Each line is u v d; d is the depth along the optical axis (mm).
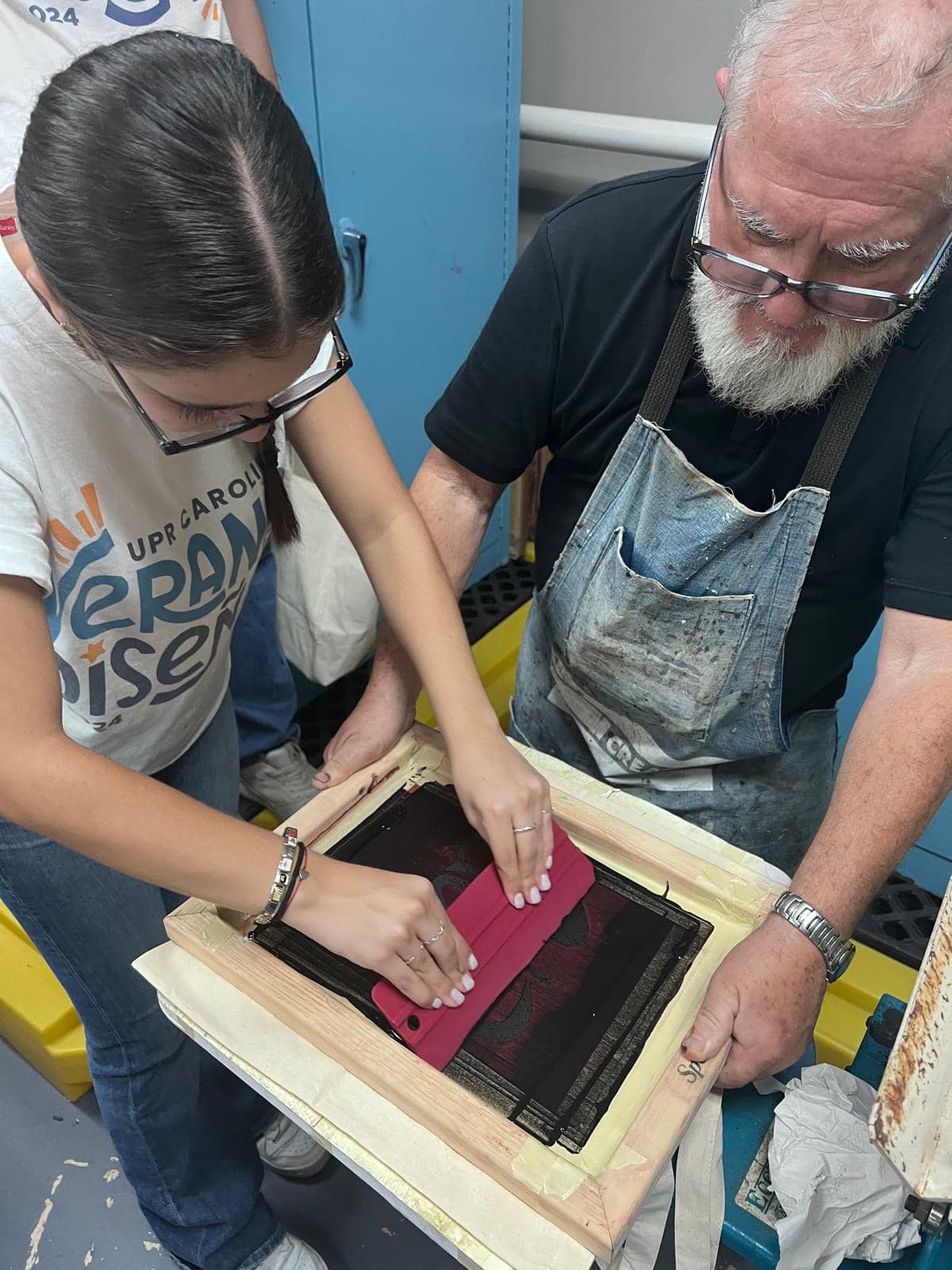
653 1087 607
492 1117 573
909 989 1315
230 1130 987
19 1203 1189
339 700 1779
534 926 711
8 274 554
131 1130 874
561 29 1562
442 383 1771
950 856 1476
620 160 1661
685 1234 646
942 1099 440
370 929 627
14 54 957
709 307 725
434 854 770
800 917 695
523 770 766
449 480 996
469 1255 537
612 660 957
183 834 609
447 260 1629
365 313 1529
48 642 592
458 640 833
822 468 788
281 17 1243
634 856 763
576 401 894
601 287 819
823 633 917
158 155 438
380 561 843
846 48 558
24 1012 1239
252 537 831
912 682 783
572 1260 528
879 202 586
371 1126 593
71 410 606
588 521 917
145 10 1045
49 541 645
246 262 458
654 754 1032
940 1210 490
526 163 1770
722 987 659
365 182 1415
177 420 568
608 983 683
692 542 857
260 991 654
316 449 813
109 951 792
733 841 1061
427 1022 635
